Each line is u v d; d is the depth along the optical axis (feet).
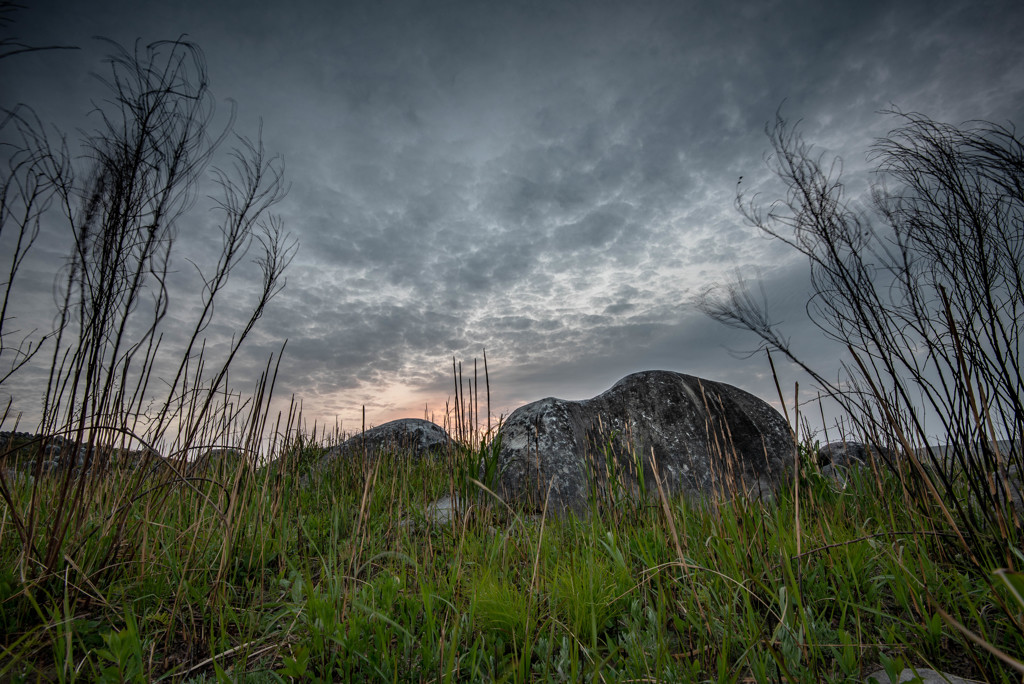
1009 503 7.03
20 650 5.67
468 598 7.36
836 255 7.95
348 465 17.19
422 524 11.27
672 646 6.34
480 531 10.28
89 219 7.52
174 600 7.29
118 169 7.55
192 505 10.42
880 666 5.69
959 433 7.53
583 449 14.60
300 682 5.48
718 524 8.83
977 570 7.16
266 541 9.48
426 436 22.39
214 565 8.36
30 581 6.42
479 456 11.89
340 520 11.86
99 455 8.23
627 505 10.85
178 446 9.25
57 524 6.86
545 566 7.85
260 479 13.01
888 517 9.72
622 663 5.87
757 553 7.45
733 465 10.27
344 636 5.89
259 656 6.03
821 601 7.13
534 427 14.97
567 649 6.06
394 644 6.29
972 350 7.47
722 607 6.61
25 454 10.48
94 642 6.10
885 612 6.54
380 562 9.24
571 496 13.35
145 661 5.85
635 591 7.54
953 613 6.47
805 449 12.81
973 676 5.38
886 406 7.31
